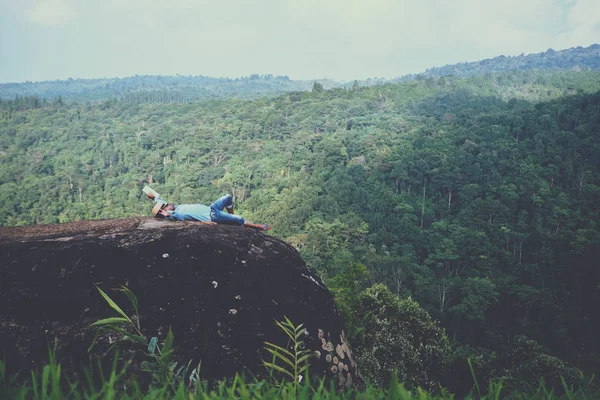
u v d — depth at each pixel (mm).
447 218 70438
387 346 13117
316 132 130875
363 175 88188
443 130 106625
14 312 2389
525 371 11203
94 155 135375
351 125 133375
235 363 2537
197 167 109938
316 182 89125
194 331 2582
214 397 926
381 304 14570
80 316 2443
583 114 98938
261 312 2795
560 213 63656
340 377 2838
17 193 102438
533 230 61281
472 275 52656
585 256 51250
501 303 47656
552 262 53688
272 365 1192
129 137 144625
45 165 125188
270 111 150000
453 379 12086
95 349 2324
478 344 41219
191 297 2715
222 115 155125
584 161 82625
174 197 95312
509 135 96312
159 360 1092
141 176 110188
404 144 100062
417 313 14633
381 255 54344
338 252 52312
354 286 15984
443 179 77562
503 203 70688
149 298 2629
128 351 2359
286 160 107500
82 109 189875
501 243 60031
